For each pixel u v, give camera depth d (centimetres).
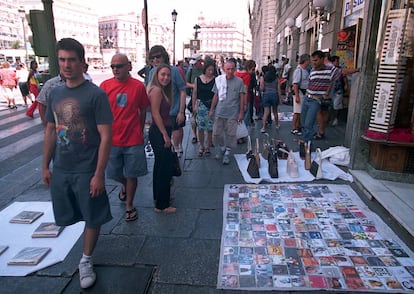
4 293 245
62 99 233
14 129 824
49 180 255
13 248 301
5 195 416
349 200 383
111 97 321
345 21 838
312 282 251
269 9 3041
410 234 301
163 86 350
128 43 11462
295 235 314
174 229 332
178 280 258
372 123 411
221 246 299
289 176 462
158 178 358
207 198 403
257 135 724
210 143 587
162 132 342
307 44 1345
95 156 243
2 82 1182
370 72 421
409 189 384
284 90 1288
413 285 246
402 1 375
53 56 507
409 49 390
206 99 552
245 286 249
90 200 244
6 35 10375
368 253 284
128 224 342
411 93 413
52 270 271
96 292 246
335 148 528
